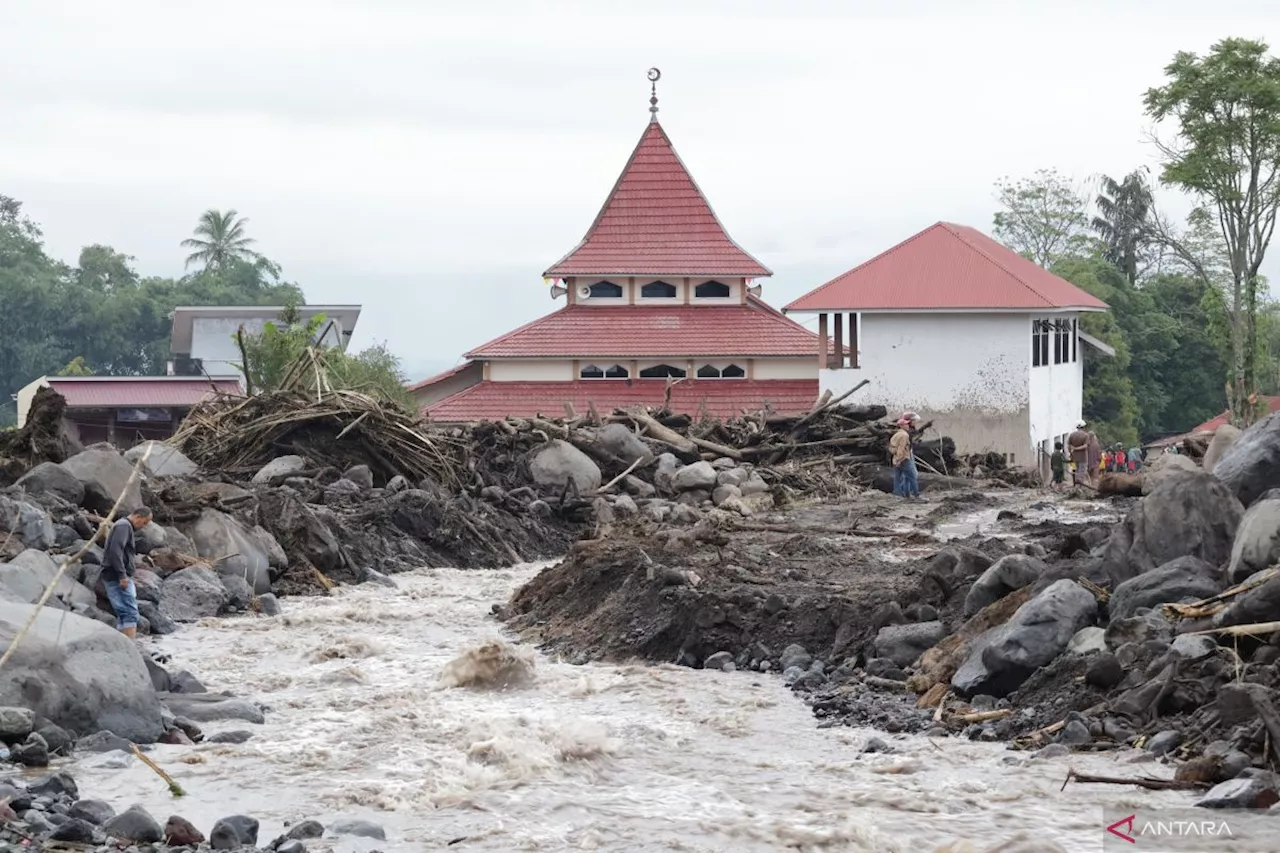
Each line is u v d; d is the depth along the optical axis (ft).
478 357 252.62
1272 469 78.84
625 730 60.64
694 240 264.72
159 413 278.46
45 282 483.92
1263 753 50.93
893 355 233.96
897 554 96.94
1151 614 61.98
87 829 44.27
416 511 119.44
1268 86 266.36
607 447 146.92
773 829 46.85
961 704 63.00
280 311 346.95
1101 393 353.10
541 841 45.91
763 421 166.61
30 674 56.34
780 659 73.67
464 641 82.53
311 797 50.65
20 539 85.81
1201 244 381.40
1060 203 402.93
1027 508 132.05
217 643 80.69
